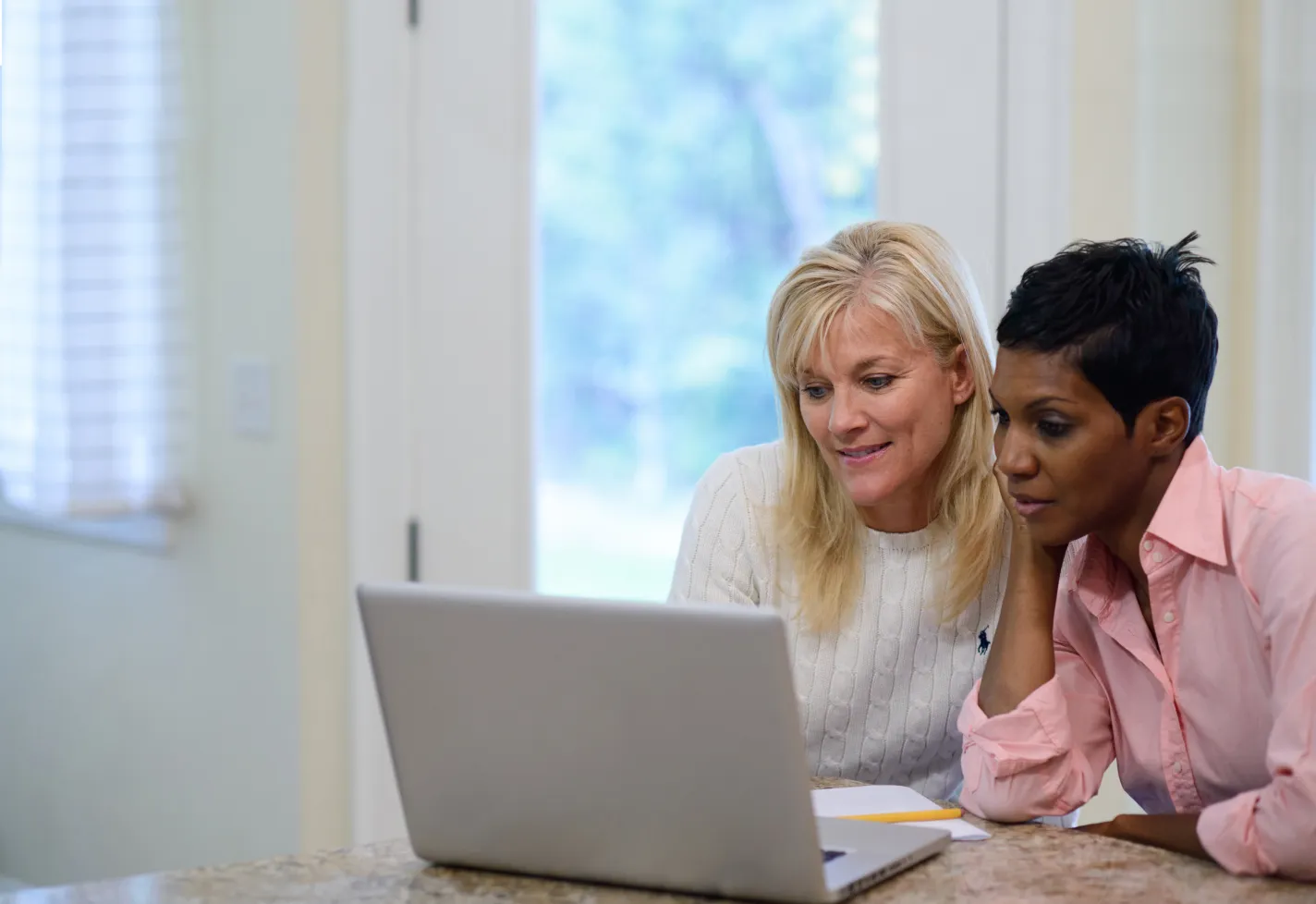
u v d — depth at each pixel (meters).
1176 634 1.43
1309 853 1.19
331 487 2.77
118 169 2.89
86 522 3.19
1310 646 1.27
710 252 2.68
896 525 1.82
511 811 1.23
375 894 1.20
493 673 1.21
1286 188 2.63
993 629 1.82
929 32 2.53
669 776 1.16
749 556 1.92
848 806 1.43
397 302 2.78
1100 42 2.48
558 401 2.79
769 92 2.62
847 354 1.68
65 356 2.88
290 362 2.73
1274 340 2.65
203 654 2.96
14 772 3.49
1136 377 1.33
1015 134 2.48
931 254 1.71
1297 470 2.66
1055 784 1.45
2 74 2.95
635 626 1.14
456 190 2.78
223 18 2.82
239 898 1.19
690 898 1.19
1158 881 1.20
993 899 1.15
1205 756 1.45
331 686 2.77
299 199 2.71
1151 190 2.57
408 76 2.77
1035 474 1.37
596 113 2.72
